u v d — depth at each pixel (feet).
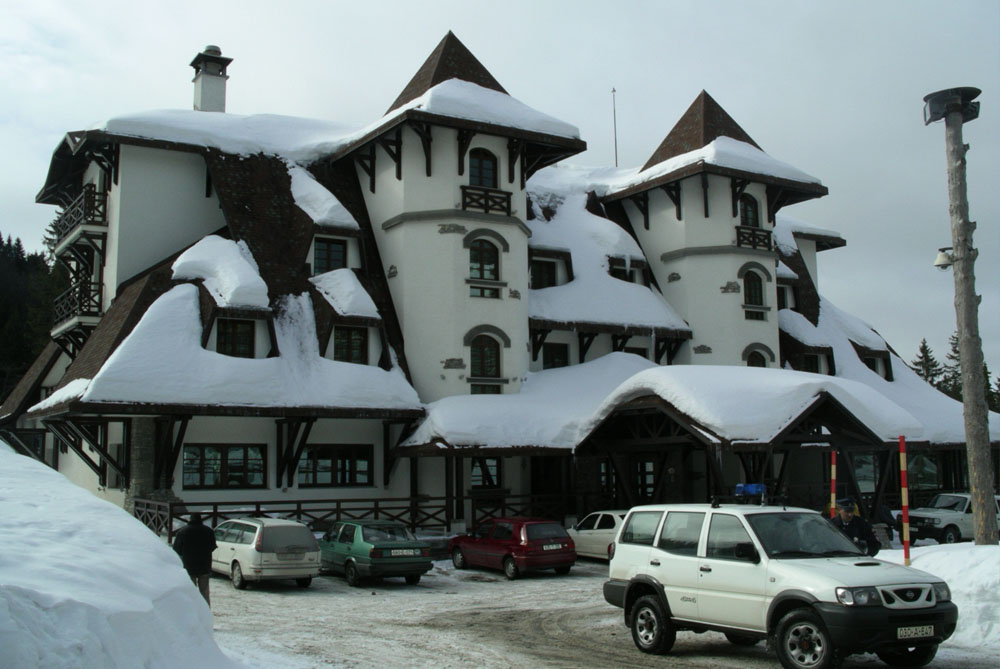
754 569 38.83
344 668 38.24
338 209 104.68
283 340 95.40
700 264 123.95
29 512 35.65
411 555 69.21
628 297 120.88
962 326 56.03
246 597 61.16
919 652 38.22
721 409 80.28
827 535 41.37
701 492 118.21
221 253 96.68
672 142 134.31
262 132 115.85
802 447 107.14
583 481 108.27
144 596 29.91
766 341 124.67
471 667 39.09
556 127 111.24
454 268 104.47
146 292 91.04
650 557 44.04
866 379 134.10
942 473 136.67
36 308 198.08
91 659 24.25
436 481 103.04
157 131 104.83
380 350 100.58
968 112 57.57
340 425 98.94
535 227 123.13
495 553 76.54
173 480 89.10
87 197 105.70
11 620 22.86
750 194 127.34
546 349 117.19
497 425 96.32
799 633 36.55
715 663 40.27
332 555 72.08
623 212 136.56
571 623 52.06
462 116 104.63
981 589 45.42
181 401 83.56
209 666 30.96
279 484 93.91
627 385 88.99
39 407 90.12
